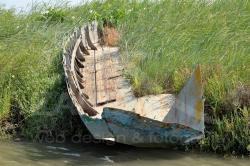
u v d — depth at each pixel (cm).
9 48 1532
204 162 1112
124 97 1318
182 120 1160
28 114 1289
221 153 1166
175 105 1190
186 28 1689
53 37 1689
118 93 1344
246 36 1620
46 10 1983
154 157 1129
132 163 1090
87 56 1695
